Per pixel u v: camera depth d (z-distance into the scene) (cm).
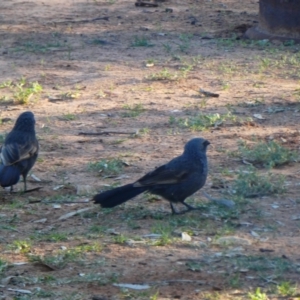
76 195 1219
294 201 1170
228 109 1766
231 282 879
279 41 2480
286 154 1379
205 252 979
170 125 1638
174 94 1911
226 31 2698
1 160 1184
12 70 2159
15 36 2636
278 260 942
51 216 1130
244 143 1476
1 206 1170
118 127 1631
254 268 922
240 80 2044
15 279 900
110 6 3253
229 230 1045
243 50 2403
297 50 2381
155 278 901
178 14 3062
